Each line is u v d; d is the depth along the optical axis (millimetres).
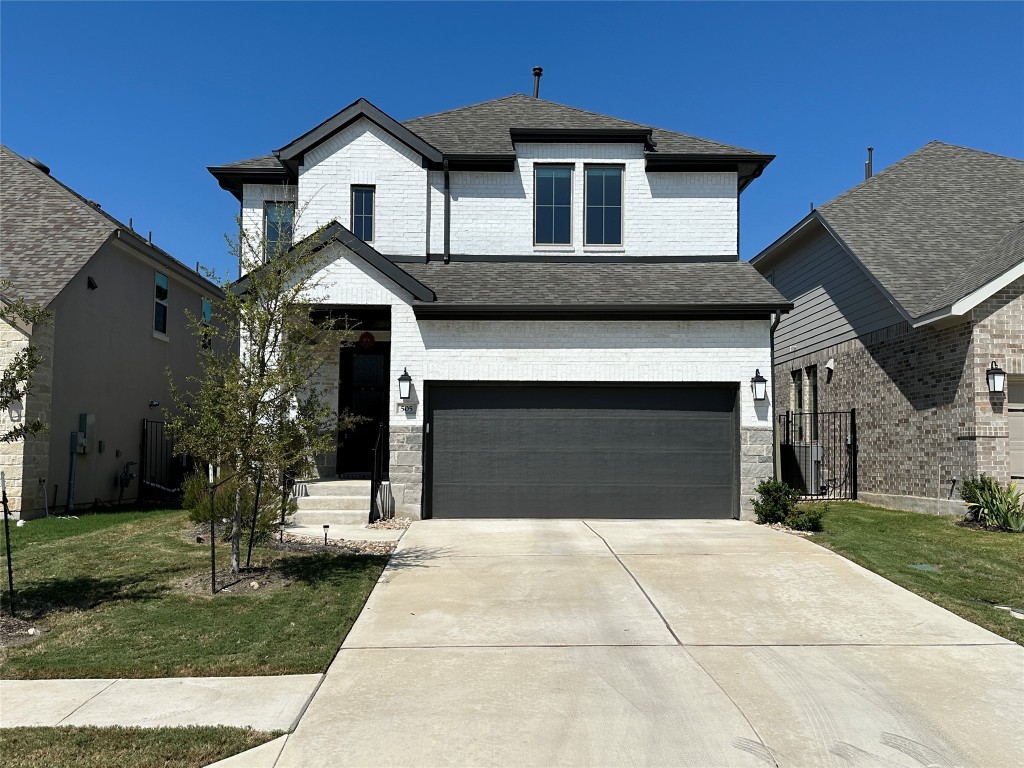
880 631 6930
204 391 8508
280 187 14805
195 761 4441
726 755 4590
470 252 14734
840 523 12414
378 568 9016
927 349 13914
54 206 15625
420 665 6039
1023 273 12266
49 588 8023
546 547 10320
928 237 15500
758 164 14945
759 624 7105
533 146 14891
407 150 14570
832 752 4645
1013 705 5359
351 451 15367
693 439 13062
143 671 5844
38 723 4945
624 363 12977
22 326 12484
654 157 14609
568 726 4957
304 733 4836
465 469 12984
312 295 12766
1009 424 12742
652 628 6965
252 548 9773
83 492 14586
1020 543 10602
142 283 17328
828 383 17828
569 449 13016
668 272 14195
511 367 12961
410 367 12945
